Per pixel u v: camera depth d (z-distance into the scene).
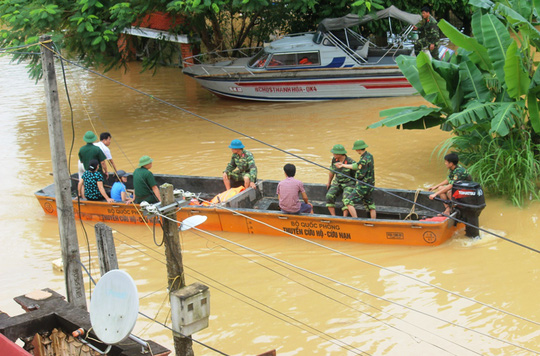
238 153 11.47
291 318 7.77
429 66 11.00
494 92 11.62
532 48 21.20
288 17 21.25
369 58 19.08
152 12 17.48
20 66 29.38
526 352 6.80
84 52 17.61
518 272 8.50
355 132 15.70
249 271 9.09
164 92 22.28
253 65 19.41
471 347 6.96
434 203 10.46
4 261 9.79
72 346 6.00
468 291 8.09
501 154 11.05
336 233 9.86
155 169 13.78
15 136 17.31
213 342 7.35
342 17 18.20
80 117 19.06
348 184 10.39
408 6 21.11
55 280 9.07
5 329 5.93
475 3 12.07
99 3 16.30
